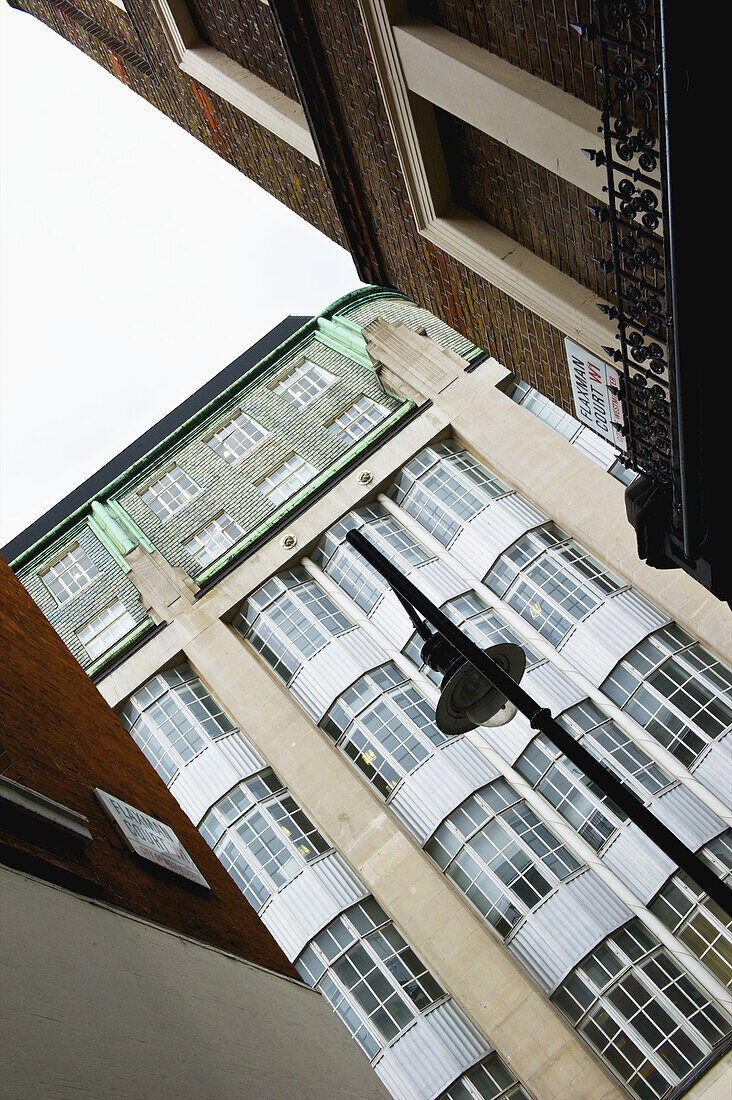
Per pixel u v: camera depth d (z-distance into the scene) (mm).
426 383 37969
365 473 36406
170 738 31828
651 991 23156
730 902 6230
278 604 34188
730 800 25531
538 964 24453
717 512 9430
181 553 37500
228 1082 6719
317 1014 9391
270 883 27750
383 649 31859
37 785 8242
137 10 16797
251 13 14219
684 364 8070
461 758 28594
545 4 9359
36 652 10781
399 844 27312
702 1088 21594
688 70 6367
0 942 5566
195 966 7652
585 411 13305
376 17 11484
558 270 12133
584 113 9562
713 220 7066
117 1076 5609
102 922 6824
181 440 42031
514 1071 22859
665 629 29719
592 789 26766
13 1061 4906
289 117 14641
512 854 26312
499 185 12180
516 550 32781
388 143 13031
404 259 14820
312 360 43062
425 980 25234
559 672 29625
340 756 30172
